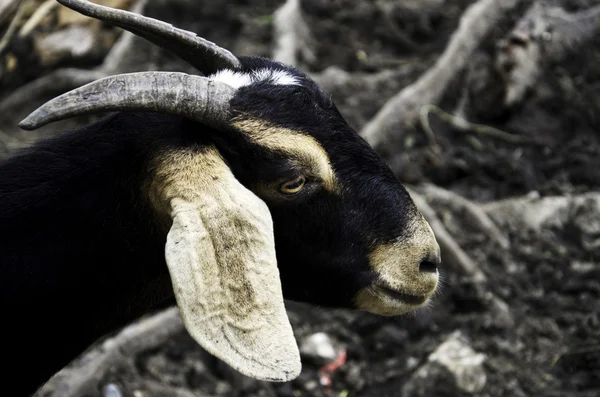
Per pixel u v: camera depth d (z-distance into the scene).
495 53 12.26
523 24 12.33
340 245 6.09
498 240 10.15
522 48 11.96
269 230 5.21
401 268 6.14
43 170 5.91
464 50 12.12
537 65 12.00
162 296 6.23
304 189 5.89
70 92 5.40
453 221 10.30
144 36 6.06
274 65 6.12
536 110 11.79
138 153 5.75
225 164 5.59
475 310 9.45
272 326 5.02
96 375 8.48
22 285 5.80
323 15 13.09
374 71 12.31
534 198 10.66
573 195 10.70
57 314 5.96
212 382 8.74
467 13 12.55
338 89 11.82
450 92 11.97
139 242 5.91
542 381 8.70
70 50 12.20
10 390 6.02
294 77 6.03
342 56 12.48
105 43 12.39
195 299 4.96
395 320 9.34
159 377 8.71
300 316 9.34
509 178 11.02
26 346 5.95
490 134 11.59
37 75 12.09
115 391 8.39
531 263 9.99
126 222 5.86
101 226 5.86
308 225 6.01
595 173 10.98
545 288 9.75
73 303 5.96
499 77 11.85
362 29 12.96
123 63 11.92
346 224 6.04
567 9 12.74
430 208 10.13
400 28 13.07
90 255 5.89
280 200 5.89
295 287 6.37
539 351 9.05
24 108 11.66
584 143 11.45
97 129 6.00
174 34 5.91
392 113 11.30
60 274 5.86
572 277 9.80
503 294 9.65
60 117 5.34
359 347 9.12
